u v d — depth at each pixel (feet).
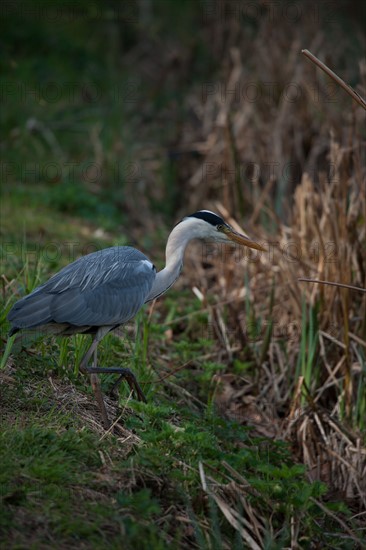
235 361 40.65
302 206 42.96
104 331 30.96
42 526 23.18
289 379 39.91
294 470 28.17
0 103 69.05
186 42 77.66
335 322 39.11
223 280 48.01
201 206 60.59
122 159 64.44
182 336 43.16
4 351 31.81
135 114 71.56
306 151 56.80
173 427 28.91
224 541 26.02
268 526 27.25
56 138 66.85
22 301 29.30
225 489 27.48
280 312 43.60
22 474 24.75
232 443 33.50
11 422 27.84
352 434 35.04
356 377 37.37
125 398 32.17
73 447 26.81
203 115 67.46
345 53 67.05
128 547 23.39
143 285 31.94
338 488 34.14
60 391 31.07
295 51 61.36
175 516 25.79
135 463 26.86
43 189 60.49
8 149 64.54
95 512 24.26
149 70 77.71
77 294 30.01
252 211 55.11
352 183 40.93
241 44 70.95
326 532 29.35
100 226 57.00
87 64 77.20
